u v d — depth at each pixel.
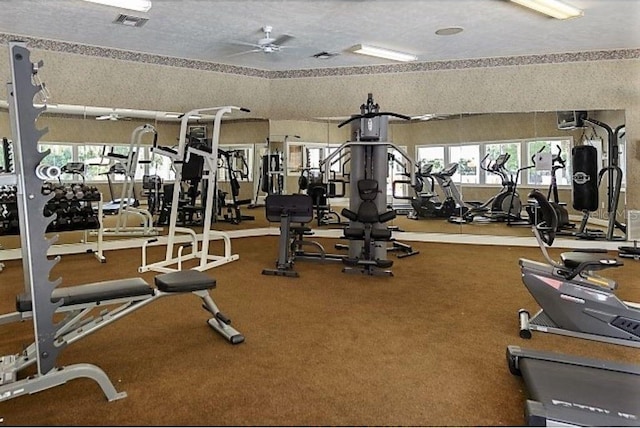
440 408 2.07
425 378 2.36
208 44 5.80
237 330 3.07
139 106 6.26
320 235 7.30
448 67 6.66
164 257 5.64
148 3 4.32
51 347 2.08
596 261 2.93
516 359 2.34
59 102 5.67
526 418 1.79
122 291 2.44
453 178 6.82
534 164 6.47
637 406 1.80
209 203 4.83
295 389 2.24
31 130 2.02
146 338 2.92
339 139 7.09
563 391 1.92
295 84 7.18
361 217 4.84
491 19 4.83
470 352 2.70
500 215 6.67
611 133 6.02
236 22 4.94
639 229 5.98
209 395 2.18
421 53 6.25
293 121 7.23
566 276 2.96
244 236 7.32
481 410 2.05
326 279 4.49
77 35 5.39
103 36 5.45
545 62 6.29
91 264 5.18
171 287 2.59
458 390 2.23
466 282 4.37
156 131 6.46
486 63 6.51
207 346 2.79
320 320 3.27
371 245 5.22
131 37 5.49
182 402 2.12
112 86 6.03
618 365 2.21
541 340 2.88
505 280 4.45
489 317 3.33
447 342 2.85
